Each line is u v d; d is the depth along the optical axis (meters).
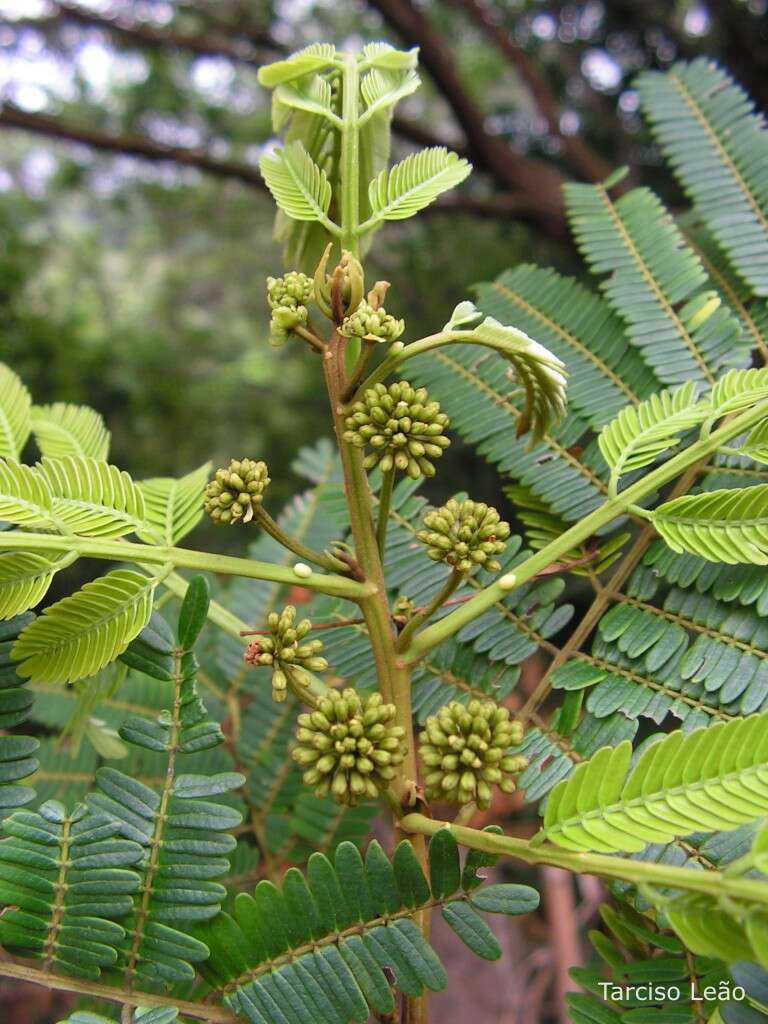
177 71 0.84
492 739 0.14
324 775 0.14
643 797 0.12
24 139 0.89
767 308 0.20
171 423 0.80
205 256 1.04
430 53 0.68
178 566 0.14
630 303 0.20
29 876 0.14
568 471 0.19
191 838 0.14
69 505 0.14
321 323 0.63
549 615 0.17
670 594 0.16
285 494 0.75
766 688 0.15
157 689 0.23
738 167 0.21
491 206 0.69
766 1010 0.13
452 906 0.13
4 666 0.15
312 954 0.14
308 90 0.16
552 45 0.74
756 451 0.15
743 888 0.10
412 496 0.20
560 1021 0.42
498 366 0.20
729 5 0.61
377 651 0.15
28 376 0.64
